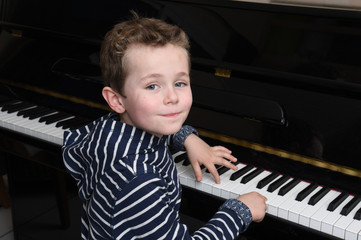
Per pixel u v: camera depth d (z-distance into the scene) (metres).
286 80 1.56
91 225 1.19
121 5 1.92
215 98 1.65
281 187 1.42
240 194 1.37
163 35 1.09
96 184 1.14
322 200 1.36
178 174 1.48
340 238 1.22
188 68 1.13
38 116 1.94
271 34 1.60
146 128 1.11
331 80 1.47
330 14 1.48
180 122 1.12
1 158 2.63
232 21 1.67
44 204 2.30
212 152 1.47
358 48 1.44
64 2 2.05
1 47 2.21
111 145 1.12
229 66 1.65
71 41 2.03
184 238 1.14
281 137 1.54
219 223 1.20
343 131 1.45
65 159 1.27
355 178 1.42
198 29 1.74
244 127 1.60
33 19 2.11
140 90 1.08
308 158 1.50
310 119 1.50
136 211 1.08
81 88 1.96
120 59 1.08
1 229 2.59
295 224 1.29
